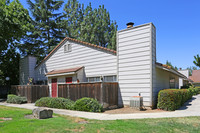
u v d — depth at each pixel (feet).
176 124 16.67
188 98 42.32
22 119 19.27
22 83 55.93
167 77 40.65
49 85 45.70
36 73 53.88
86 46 39.37
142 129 15.17
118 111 26.05
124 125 16.48
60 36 89.30
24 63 55.88
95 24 88.84
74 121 18.53
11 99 40.91
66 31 93.86
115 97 30.60
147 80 28.02
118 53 32.14
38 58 82.43
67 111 26.23
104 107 27.12
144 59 28.58
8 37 49.88
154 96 28.48
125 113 24.22
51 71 47.01
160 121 18.06
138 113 23.97
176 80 55.42
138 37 29.63
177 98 26.89
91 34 84.64
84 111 26.20
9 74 61.05
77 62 41.19
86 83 30.17
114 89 30.53
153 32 29.30
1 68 60.59
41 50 84.69
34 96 41.65
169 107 25.57
